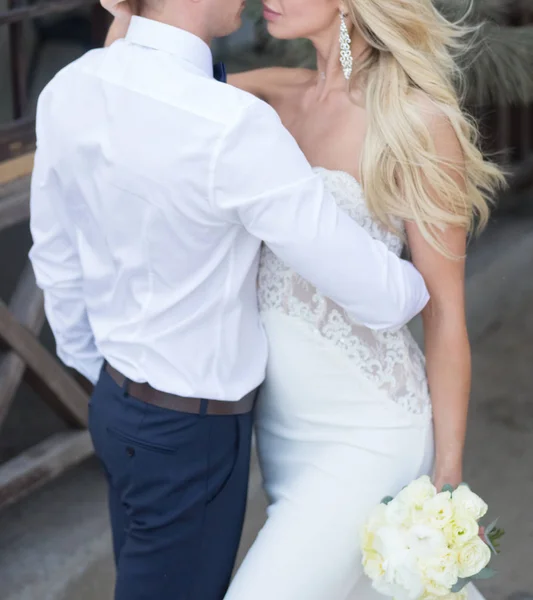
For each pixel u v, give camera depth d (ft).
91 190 6.03
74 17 17.38
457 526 5.94
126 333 6.26
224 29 6.03
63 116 6.08
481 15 12.83
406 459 6.54
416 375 6.63
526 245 18.65
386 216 6.44
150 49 5.86
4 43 16.38
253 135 5.56
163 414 6.21
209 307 6.07
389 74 6.41
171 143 5.62
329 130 6.79
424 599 6.06
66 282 6.89
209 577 6.53
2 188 11.34
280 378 6.58
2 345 11.02
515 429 13.85
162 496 6.30
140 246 5.94
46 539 11.06
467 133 6.45
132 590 6.49
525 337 16.52
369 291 5.83
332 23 6.70
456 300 6.54
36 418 13.75
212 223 5.76
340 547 6.45
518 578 10.89
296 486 6.63
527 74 12.51
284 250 5.73
